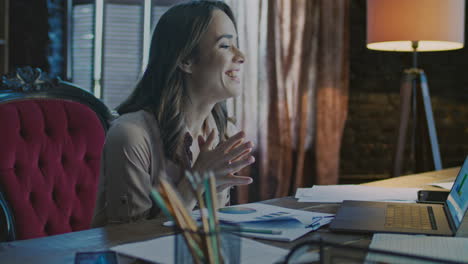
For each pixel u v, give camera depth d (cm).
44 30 329
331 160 370
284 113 356
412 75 329
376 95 396
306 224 106
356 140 395
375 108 396
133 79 343
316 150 369
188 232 60
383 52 394
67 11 337
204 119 143
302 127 363
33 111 156
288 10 356
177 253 61
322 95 368
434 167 329
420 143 336
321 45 366
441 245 90
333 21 366
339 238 98
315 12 364
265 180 354
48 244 93
